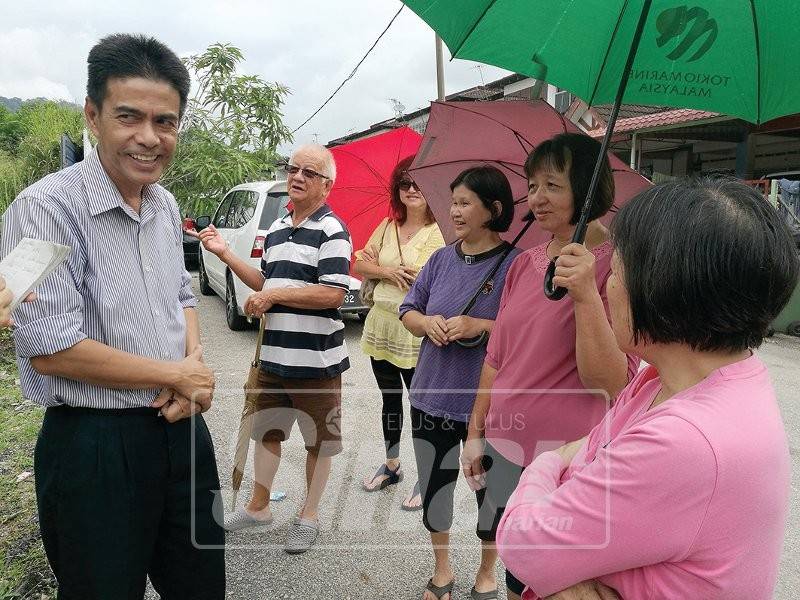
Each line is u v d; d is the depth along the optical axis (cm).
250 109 959
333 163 269
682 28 160
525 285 187
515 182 227
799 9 150
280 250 266
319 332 262
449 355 218
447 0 166
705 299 84
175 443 170
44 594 225
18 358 154
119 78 146
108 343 156
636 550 86
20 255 124
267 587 241
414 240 308
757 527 82
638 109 1115
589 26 164
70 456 153
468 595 238
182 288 199
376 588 242
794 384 525
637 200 93
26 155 913
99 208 152
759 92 167
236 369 533
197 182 864
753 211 85
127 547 160
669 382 95
